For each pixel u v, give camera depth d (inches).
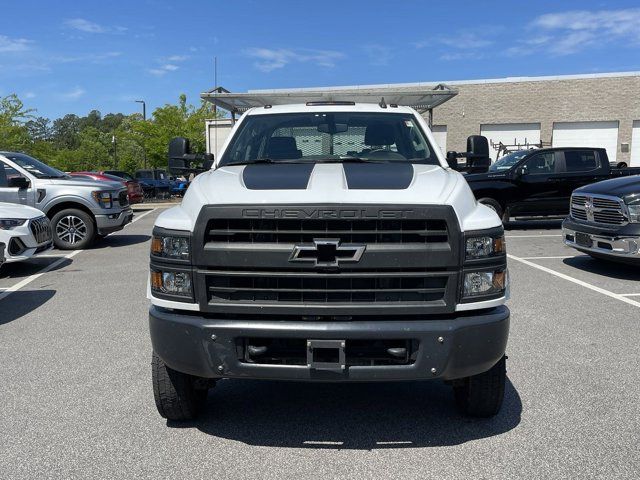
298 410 155.5
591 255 341.7
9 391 166.9
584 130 1210.6
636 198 310.5
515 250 428.5
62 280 330.0
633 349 200.2
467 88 1230.3
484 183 525.3
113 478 120.3
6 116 1126.4
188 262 122.9
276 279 121.0
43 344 211.3
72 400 160.4
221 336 120.6
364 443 135.9
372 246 118.6
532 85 1208.2
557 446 132.1
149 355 198.2
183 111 1473.9
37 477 120.6
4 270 364.2
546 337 214.4
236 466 125.3
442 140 1253.7
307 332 118.1
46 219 353.1
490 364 124.3
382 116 191.2
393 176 138.9
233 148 183.2
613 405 154.0
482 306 122.3
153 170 1357.0
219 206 121.3
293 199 122.0
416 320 120.5
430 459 127.6
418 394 165.8
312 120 188.9
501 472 121.3
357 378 120.1
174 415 144.1
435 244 119.8
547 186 526.9
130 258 408.5
